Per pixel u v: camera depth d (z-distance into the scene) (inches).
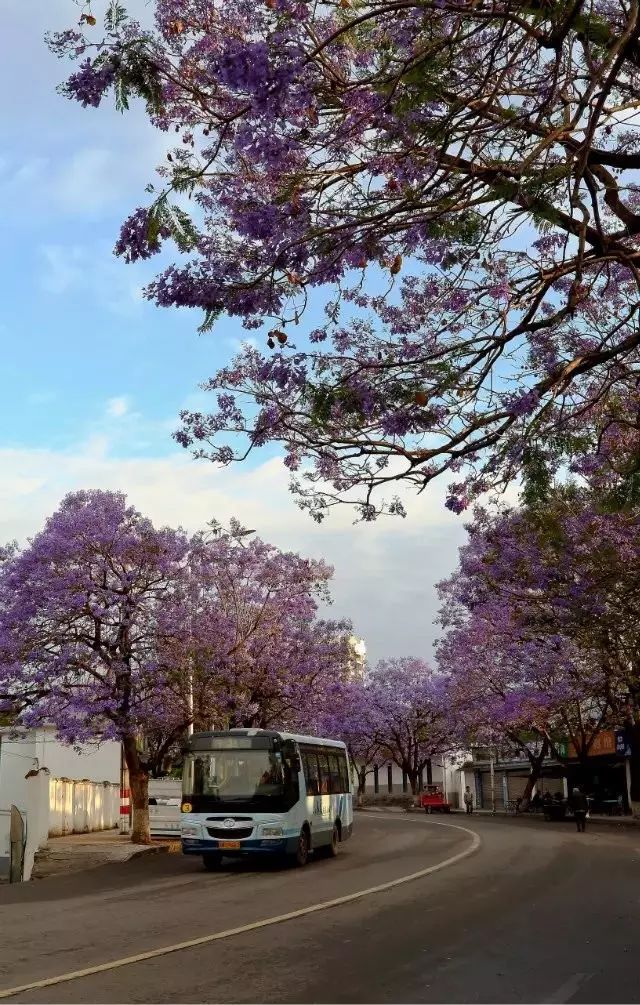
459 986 312.8
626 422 458.6
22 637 940.6
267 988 311.1
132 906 542.6
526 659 1499.8
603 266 445.1
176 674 999.0
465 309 407.8
